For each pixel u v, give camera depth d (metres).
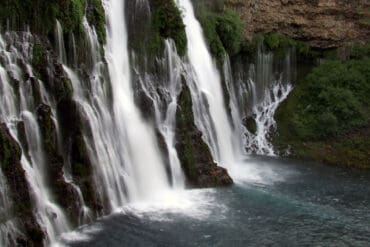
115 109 27.05
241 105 40.66
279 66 42.91
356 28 43.41
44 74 23.48
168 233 22.81
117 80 28.14
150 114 29.05
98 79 26.08
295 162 36.16
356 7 43.12
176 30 31.89
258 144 39.09
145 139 28.14
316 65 43.81
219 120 35.28
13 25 23.66
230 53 39.00
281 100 42.31
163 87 30.81
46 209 21.56
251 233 23.42
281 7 42.44
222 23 37.62
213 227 23.70
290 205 27.12
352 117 38.88
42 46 23.88
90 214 23.27
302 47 43.28
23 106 22.36
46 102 23.39
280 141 39.06
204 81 34.72
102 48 27.08
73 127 23.89
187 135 29.88
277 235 23.42
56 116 23.69
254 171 33.59
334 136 38.47
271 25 42.41
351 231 24.23
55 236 21.48
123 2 29.86
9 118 21.61
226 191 28.70
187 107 30.61
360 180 32.38
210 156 30.44
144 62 30.19
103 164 24.84
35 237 20.09
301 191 29.66
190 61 34.00
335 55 43.72
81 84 25.22
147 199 26.52
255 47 41.19
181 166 29.08
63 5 25.14
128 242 21.72
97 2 27.33
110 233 22.34
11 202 19.89
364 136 37.91
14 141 20.47
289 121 40.28
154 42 30.64
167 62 31.17
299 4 42.66
